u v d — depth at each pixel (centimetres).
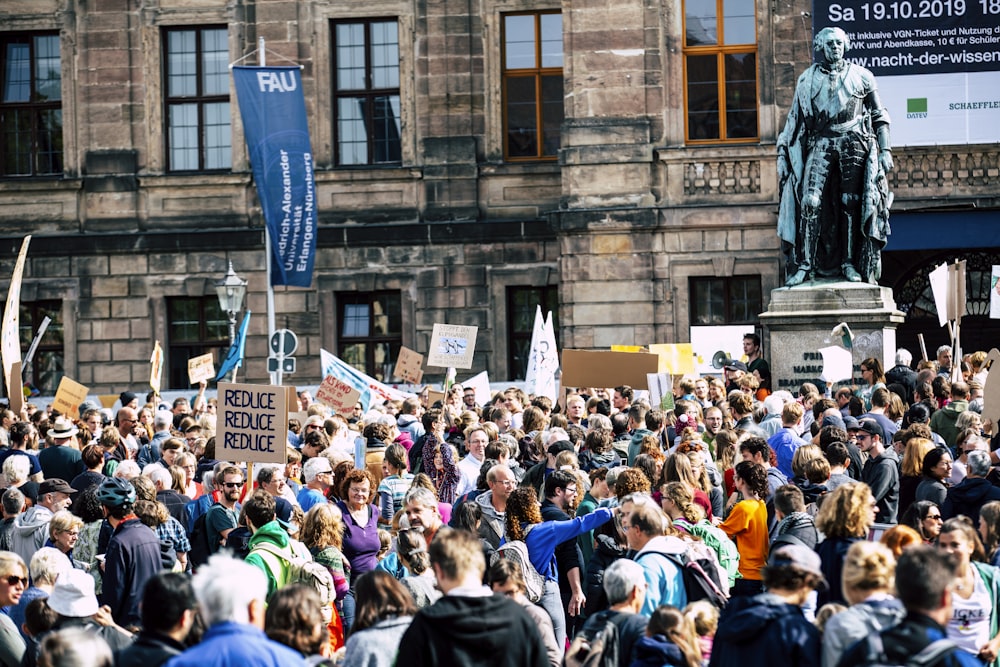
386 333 5769
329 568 1856
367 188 5750
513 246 5656
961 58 4934
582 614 2008
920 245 5038
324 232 5728
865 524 1561
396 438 2922
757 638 1270
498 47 5688
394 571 1848
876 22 4956
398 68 5759
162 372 5828
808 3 5266
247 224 5816
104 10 5850
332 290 5738
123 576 1814
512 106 5716
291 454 2350
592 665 1407
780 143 3616
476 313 5672
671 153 5300
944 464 2047
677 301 5322
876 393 2695
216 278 5791
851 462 2305
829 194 3588
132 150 5847
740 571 1914
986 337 5322
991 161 5022
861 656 1145
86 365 5859
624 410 3036
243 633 1114
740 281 5353
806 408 2972
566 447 2205
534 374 3906
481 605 1273
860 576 1252
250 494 1936
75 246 5838
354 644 1336
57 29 5878
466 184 5691
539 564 1834
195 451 2764
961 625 1473
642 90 5319
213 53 5859
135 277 5838
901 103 4962
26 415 3284
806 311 3553
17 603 1669
